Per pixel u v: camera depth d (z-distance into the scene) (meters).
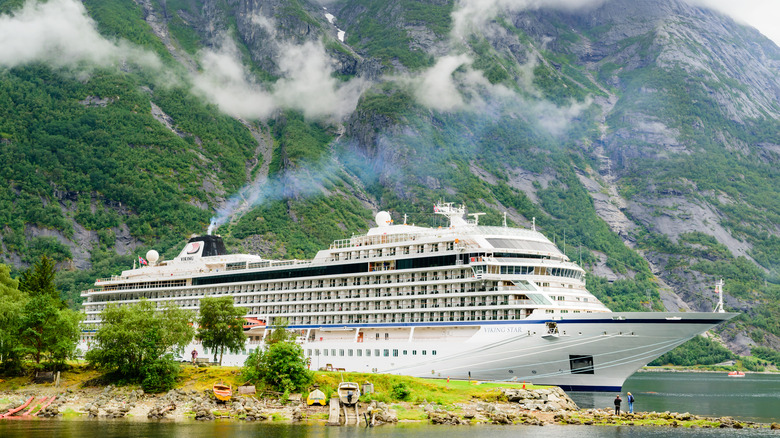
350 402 98.81
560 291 120.50
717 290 109.25
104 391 113.81
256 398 108.44
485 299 119.50
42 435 85.75
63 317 123.00
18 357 123.56
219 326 129.88
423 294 126.31
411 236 133.50
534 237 126.00
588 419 98.31
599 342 111.44
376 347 127.00
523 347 114.69
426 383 110.12
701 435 88.81
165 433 87.50
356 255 137.75
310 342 135.75
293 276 145.38
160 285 168.12
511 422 96.50
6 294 142.38
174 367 115.62
